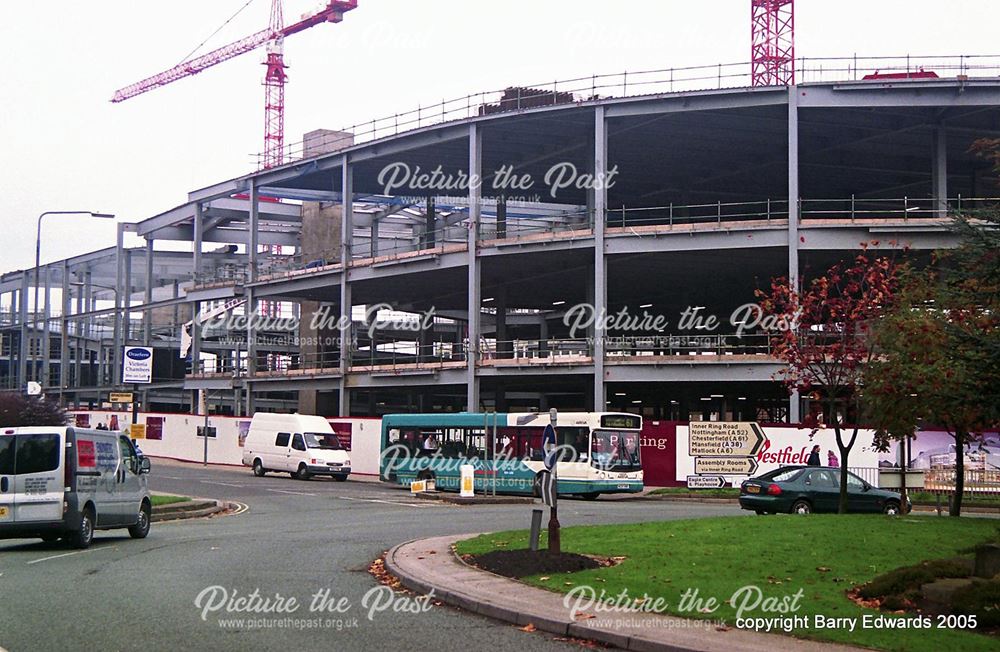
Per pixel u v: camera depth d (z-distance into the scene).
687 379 44.00
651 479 41.81
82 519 19.69
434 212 65.50
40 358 103.88
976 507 34.12
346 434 53.75
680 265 49.88
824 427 37.41
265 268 67.62
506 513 29.39
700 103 43.78
